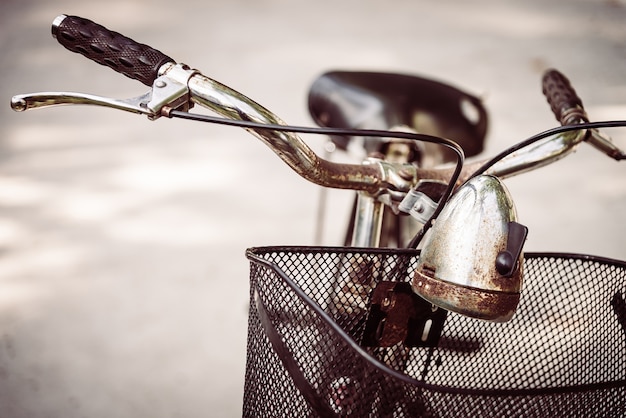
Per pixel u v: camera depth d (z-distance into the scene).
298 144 0.77
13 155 2.74
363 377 0.68
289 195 2.67
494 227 0.66
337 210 2.60
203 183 2.69
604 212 2.59
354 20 3.68
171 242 2.39
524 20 3.63
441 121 1.34
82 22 0.78
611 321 0.82
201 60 3.24
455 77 3.15
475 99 1.42
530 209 2.58
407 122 1.32
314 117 1.41
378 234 0.89
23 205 2.50
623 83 3.07
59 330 1.98
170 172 2.74
